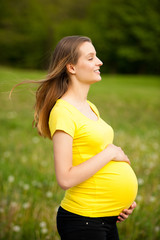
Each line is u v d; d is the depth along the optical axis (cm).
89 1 4672
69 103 189
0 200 356
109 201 188
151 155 543
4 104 1130
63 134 177
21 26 4259
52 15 4606
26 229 304
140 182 397
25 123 829
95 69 193
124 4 3856
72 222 185
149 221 314
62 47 193
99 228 185
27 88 208
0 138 658
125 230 306
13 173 445
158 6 3778
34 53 4206
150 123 912
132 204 203
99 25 3981
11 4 4366
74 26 4078
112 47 3975
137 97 1469
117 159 191
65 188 174
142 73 4050
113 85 2106
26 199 361
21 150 571
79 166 174
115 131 718
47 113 198
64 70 194
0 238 294
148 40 3700
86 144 184
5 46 4159
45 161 503
